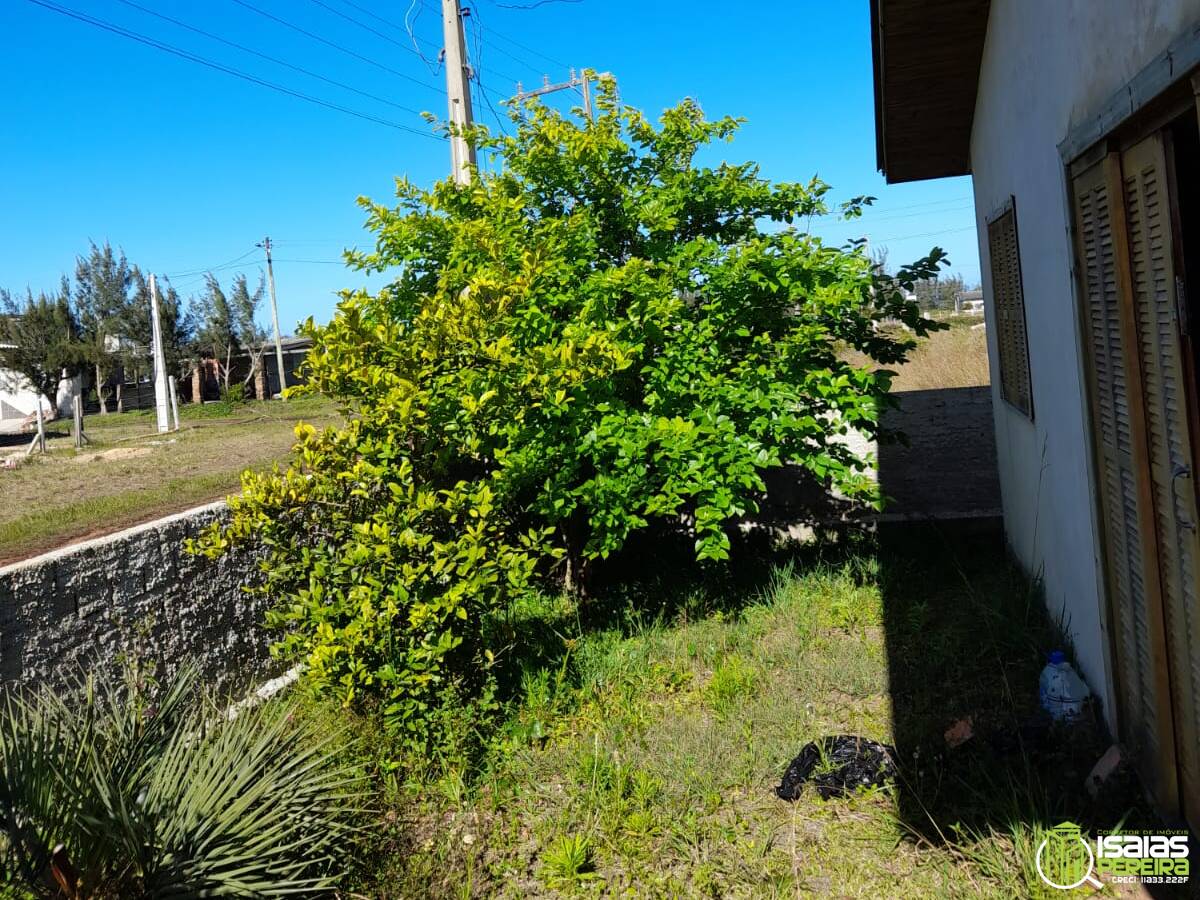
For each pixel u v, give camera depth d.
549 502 5.98
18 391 40.19
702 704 4.89
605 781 4.09
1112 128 3.07
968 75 5.98
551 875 3.50
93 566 4.25
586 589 7.11
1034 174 4.48
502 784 4.24
